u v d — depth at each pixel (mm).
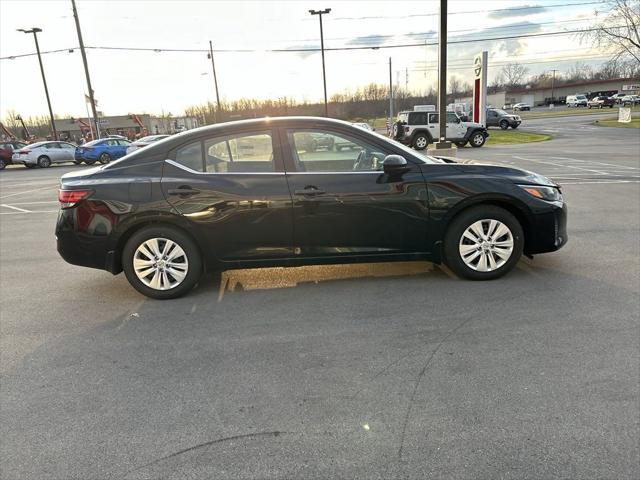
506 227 4348
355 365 3082
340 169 4270
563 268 4738
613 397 2629
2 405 2783
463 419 2496
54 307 4305
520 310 3793
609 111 60969
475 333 3445
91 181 4234
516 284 4352
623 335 3320
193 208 4160
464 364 3033
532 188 4305
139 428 2533
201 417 2609
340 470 2176
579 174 11711
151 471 2215
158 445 2393
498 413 2533
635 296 3986
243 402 2730
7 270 5551
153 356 3320
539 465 2156
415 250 4352
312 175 4211
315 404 2684
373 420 2521
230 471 2197
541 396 2664
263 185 4176
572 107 84062
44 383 3008
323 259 4316
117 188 4172
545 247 4418
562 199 4496
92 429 2537
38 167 26719
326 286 4543
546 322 3564
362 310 3941
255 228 4207
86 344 3539
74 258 4277
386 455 2260
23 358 3346
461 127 23125
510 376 2873
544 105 101688
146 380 3008
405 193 4215
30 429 2551
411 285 4453
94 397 2838
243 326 3746
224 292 4516
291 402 2711
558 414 2504
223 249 4266
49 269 5543
